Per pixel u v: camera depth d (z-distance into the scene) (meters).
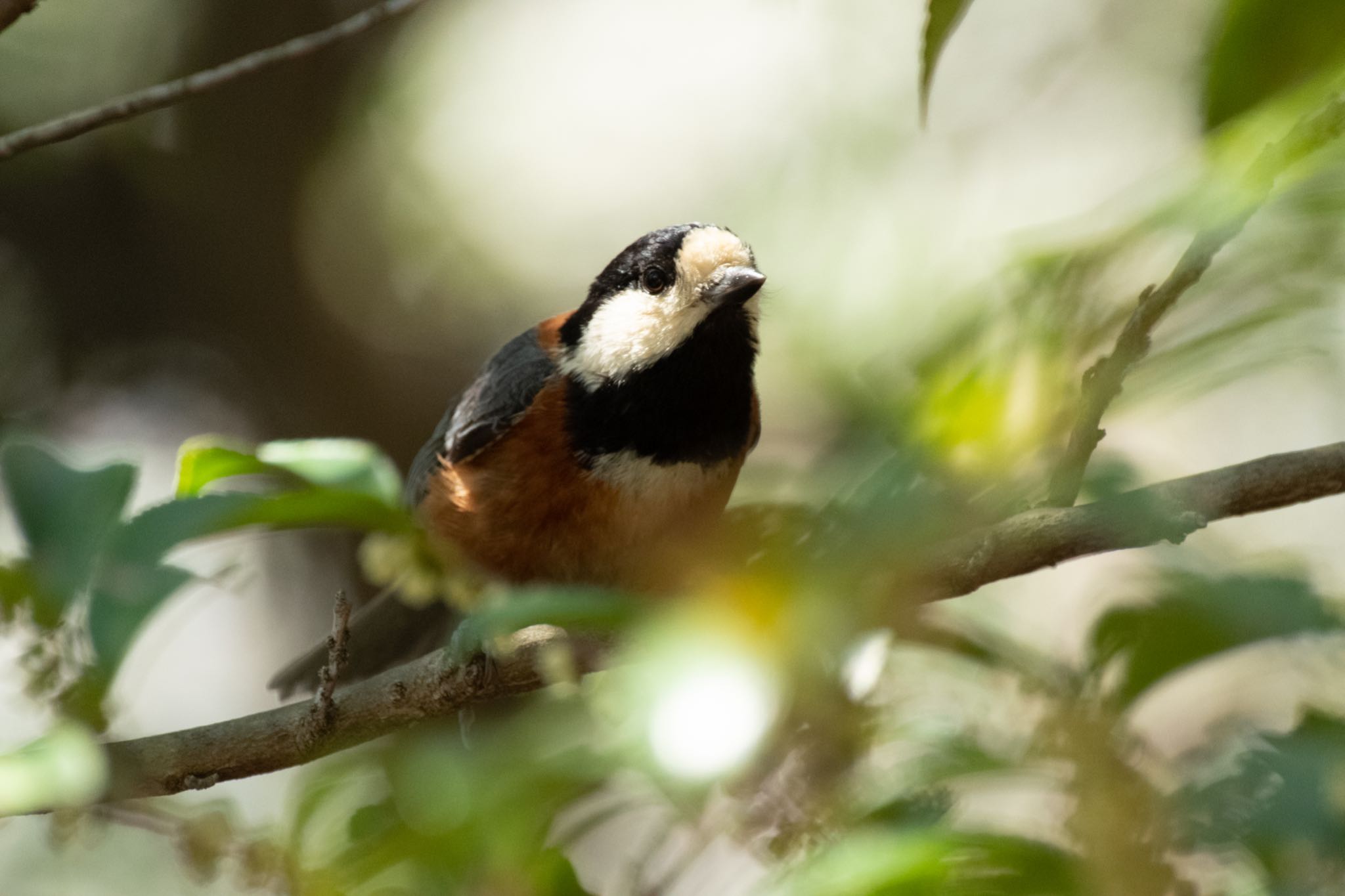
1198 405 12.91
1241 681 6.82
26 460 5.22
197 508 5.20
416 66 18.05
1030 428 4.13
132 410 17.06
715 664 4.18
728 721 4.07
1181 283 4.66
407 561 8.37
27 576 4.97
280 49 7.20
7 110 15.34
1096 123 15.46
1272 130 4.06
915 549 4.12
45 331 16.45
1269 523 11.80
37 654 4.90
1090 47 15.83
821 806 4.73
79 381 16.69
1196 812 4.30
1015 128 15.64
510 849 4.95
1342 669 5.52
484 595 9.20
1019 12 16.23
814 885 4.20
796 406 13.59
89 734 4.88
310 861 5.43
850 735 4.62
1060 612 8.17
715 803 5.04
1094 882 4.05
